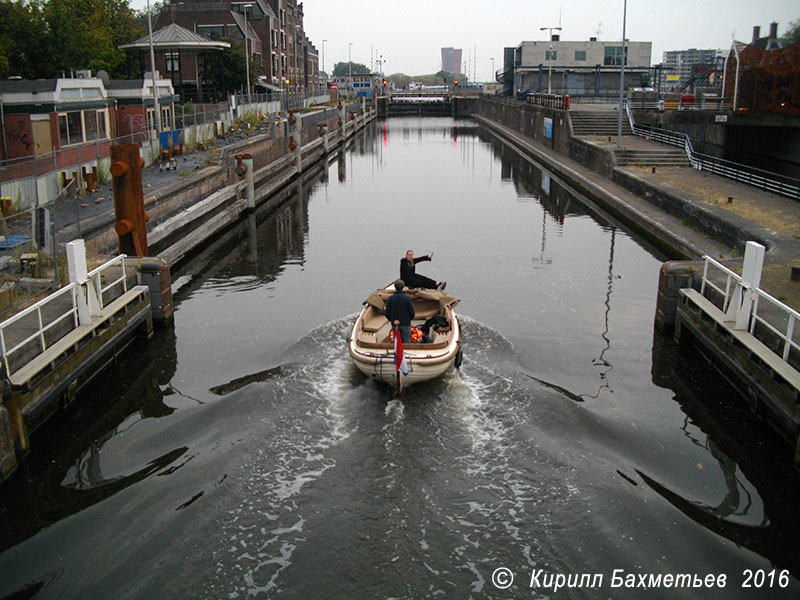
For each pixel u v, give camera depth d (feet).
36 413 37.14
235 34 247.50
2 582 27.91
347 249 84.07
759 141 172.45
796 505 33.01
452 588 27.53
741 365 41.45
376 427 38.81
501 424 39.17
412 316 44.62
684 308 51.19
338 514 31.71
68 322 43.29
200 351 51.08
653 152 124.67
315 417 39.96
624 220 99.35
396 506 32.19
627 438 38.27
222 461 35.73
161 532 30.58
